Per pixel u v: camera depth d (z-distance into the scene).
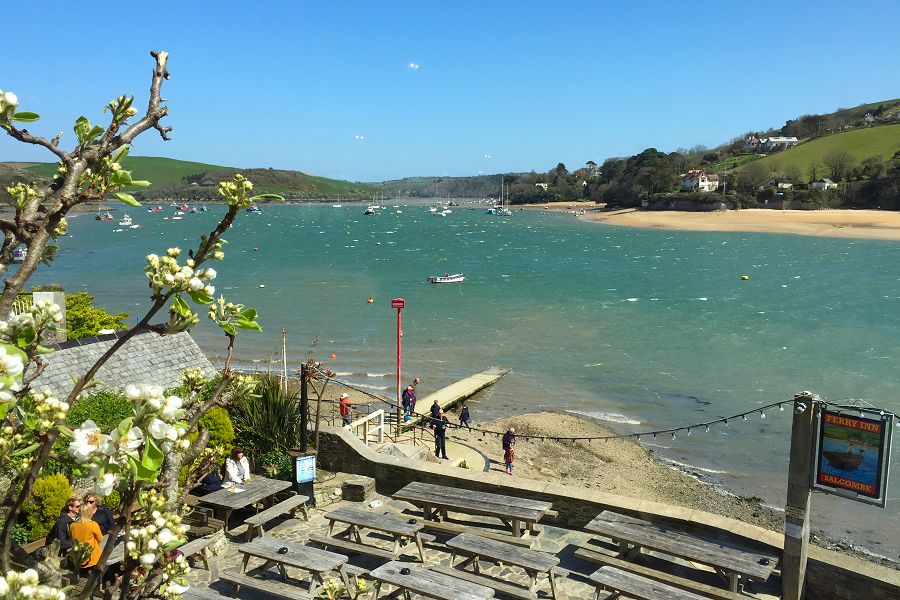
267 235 160.00
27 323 3.51
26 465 3.76
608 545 10.63
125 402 12.67
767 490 24.28
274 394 13.71
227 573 9.29
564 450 27.62
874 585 8.92
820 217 157.50
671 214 188.50
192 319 3.63
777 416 31.66
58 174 3.72
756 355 42.25
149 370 15.72
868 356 41.09
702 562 9.12
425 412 30.77
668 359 41.84
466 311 59.34
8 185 3.68
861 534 21.06
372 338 48.66
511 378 38.50
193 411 4.36
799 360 40.66
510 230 171.25
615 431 30.23
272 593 8.96
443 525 10.64
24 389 3.54
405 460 12.81
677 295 66.25
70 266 91.44
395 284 76.62
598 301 63.75
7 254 3.55
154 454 2.98
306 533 11.08
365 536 11.02
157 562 3.89
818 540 20.67
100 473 2.91
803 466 9.02
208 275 3.67
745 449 27.95
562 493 11.26
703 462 26.77
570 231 162.75
